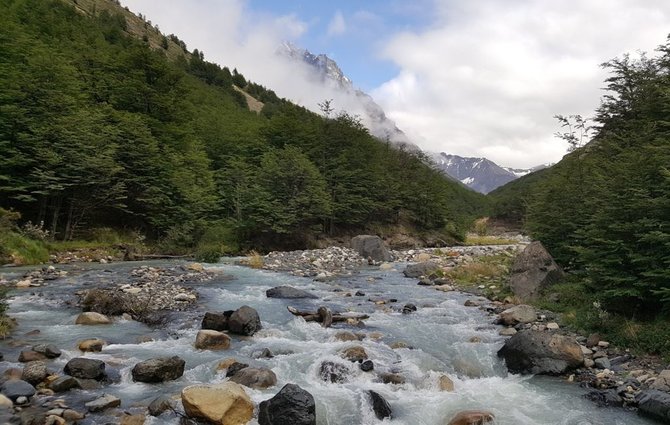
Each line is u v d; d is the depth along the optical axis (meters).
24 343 10.67
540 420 7.94
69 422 6.75
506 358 10.96
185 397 7.23
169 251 34.19
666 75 22.22
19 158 29.11
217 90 137.88
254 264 28.41
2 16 43.09
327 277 25.00
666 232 11.86
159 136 42.12
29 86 31.39
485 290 20.05
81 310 14.23
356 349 10.79
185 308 15.12
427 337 13.00
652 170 13.23
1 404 6.91
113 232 35.22
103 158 32.16
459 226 69.19
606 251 13.43
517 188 158.00
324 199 46.19
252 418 7.43
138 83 42.06
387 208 57.34
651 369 9.84
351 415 7.91
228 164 50.34
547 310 15.11
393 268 30.14
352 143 56.25
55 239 31.42
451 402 8.64
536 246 18.48
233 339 12.08
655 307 12.46
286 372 9.69
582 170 20.23
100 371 8.72
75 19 102.56
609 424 7.77
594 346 11.54
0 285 16.98
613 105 25.56
